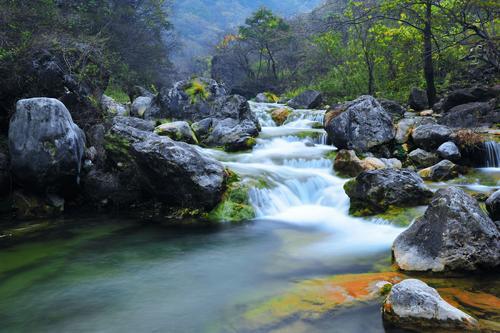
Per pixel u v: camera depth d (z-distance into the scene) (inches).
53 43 494.3
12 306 197.3
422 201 326.6
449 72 799.1
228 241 297.9
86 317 185.0
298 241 294.5
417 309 160.7
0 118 438.3
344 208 359.3
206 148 518.9
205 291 210.8
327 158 466.9
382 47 821.2
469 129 483.8
